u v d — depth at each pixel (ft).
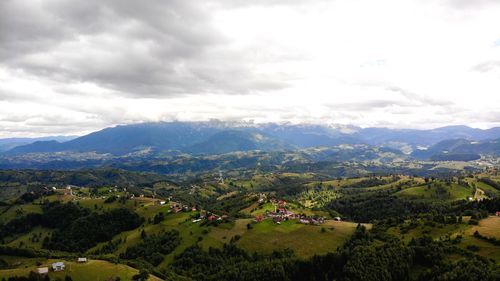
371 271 606.96
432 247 654.94
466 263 574.97
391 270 613.11
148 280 615.16
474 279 517.96
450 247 653.71
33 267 640.99
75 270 627.46
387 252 645.10
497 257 610.24
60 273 613.93
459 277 536.01
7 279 577.84
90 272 625.00
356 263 632.38
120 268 652.89
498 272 528.22
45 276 590.14
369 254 651.66
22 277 583.58
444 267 588.09
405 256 642.22
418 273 621.31
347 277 622.13
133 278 615.16
